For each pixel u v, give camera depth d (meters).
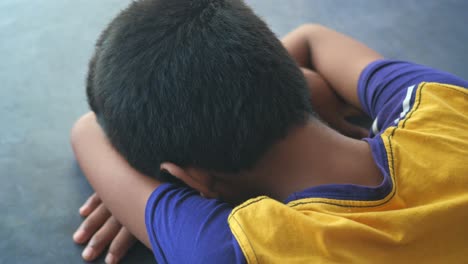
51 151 0.97
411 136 0.58
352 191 0.54
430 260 0.53
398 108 0.66
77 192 0.90
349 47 0.91
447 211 0.53
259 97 0.54
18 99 1.07
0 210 0.86
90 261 0.80
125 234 0.80
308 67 0.99
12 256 0.80
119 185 0.70
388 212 0.52
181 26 0.55
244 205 0.53
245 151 0.56
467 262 0.54
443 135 0.58
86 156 0.77
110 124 0.60
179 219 0.60
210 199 0.62
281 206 0.52
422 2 1.35
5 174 0.92
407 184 0.55
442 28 1.27
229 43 0.54
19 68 1.14
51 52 1.18
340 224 0.51
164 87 0.53
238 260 0.50
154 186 0.67
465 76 1.14
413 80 0.72
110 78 0.57
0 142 0.98
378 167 0.56
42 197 0.89
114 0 1.34
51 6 1.31
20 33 1.23
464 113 0.63
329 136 0.59
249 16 0.58
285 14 1.31
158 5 0.57
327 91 0.93
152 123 0.55
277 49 0.58
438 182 0.55
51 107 1.05
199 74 0.53
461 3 1.34
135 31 0.56
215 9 0.56
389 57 1.18
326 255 0.50
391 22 1.29
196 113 0.53
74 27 1.25
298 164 0.58
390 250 0.52
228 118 0.53
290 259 0.49
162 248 0.60
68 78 1.12
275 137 0.56
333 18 1.30
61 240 0.82
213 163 0.57
